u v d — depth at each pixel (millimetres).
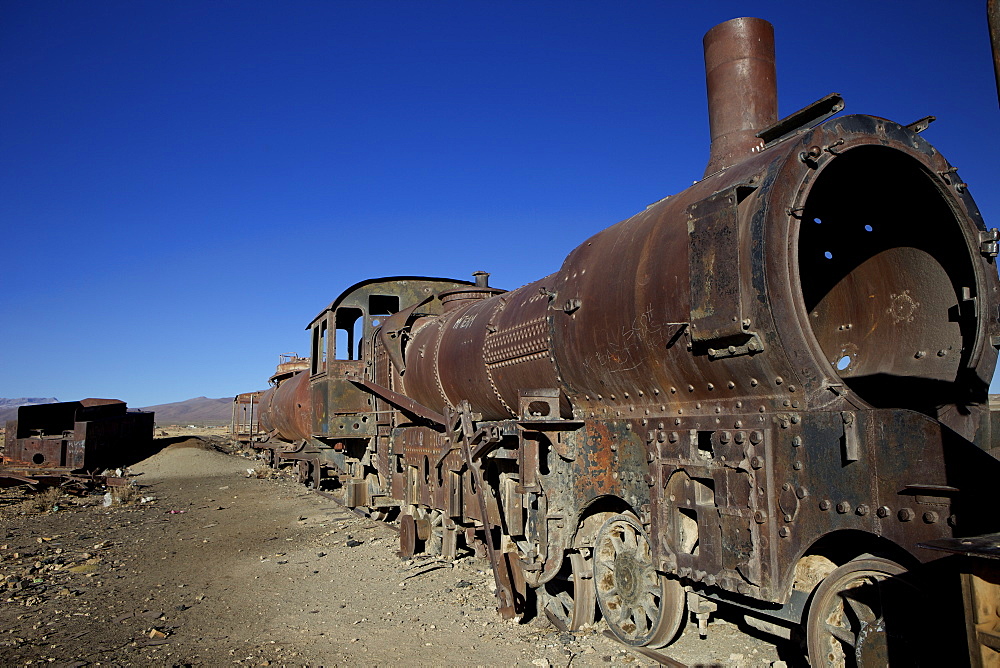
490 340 6828
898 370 4531
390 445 10016
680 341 4035
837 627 3398
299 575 7984
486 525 6254
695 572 3945
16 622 6219
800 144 3543
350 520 11789
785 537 3396
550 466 5305
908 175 4008
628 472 4598
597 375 4918
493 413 7379
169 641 5613
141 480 20188
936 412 4184
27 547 9961
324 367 12625
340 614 6328
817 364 3348
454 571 7730
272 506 14336
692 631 5270
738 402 3787
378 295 12000
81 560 8992
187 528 11672
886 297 4801
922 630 3057
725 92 5023
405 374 9445
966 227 4008
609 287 4695
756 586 3492
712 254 3711
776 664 4449
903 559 3166
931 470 2760
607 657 4844
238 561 8898
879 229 4645
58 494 15391
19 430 17078
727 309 3564
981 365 3977
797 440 3352
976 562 2314
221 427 71500
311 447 16703
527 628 5691
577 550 5441
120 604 6836
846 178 4195
